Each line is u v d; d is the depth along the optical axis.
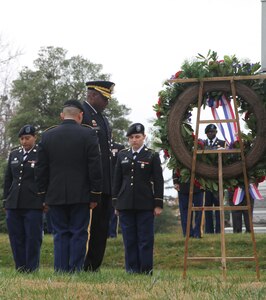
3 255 17.16
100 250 11.75
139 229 11.98
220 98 10.84
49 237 18.61
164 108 10.97
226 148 10.89
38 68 44.50
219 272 13.68
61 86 44.28
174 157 10.88
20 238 12.48
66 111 10.86
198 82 10.77
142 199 11.95
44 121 42.81
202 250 16.19
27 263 12.30
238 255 15.80
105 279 9.33
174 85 10.91
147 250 11.93
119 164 12.20
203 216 19.12
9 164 12.52
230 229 21.31
